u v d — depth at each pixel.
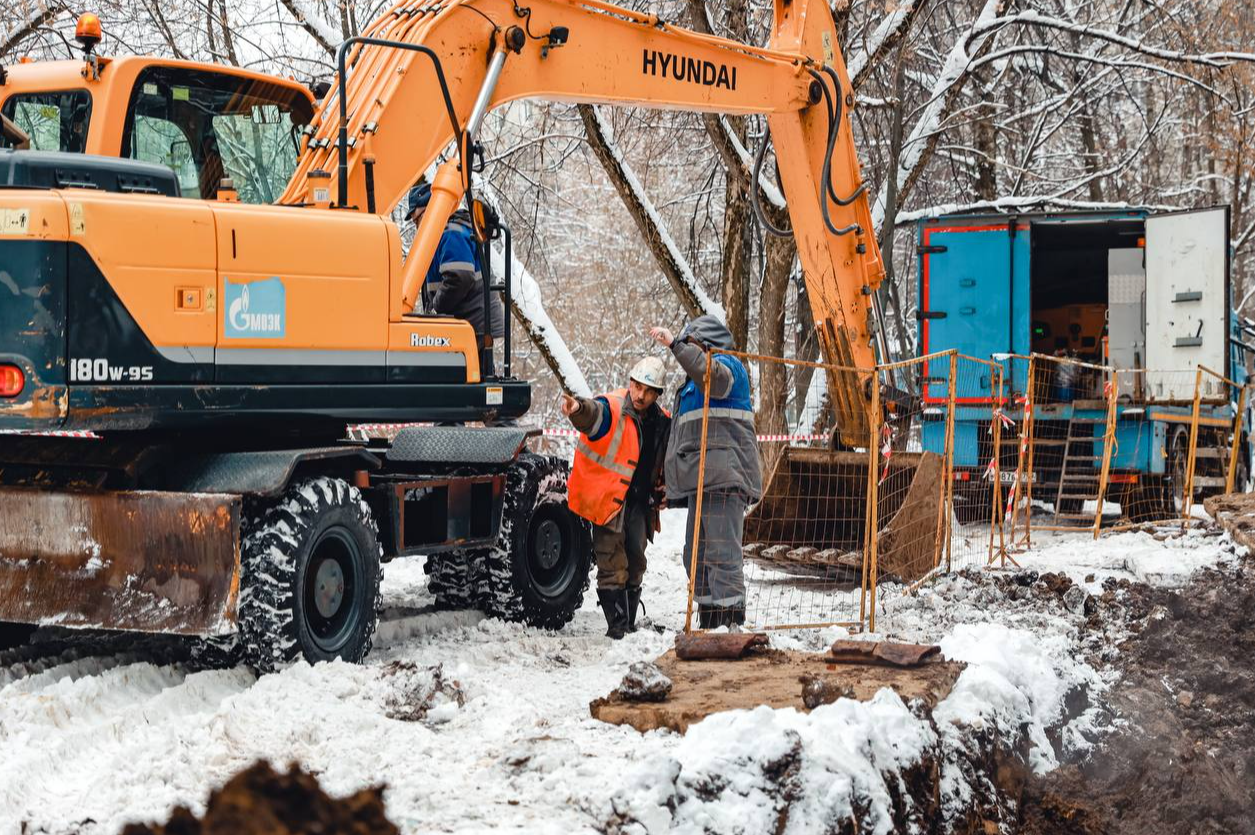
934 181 24.17
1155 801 5.94
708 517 7.45
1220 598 8.20
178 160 6.87
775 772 4.39
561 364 15.84
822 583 9.43
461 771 4.63
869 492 7.58
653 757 4.27
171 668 6.00
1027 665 6.33
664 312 26.98
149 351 5.77
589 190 29.47
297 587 5.98
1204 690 7.18
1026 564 9.59
